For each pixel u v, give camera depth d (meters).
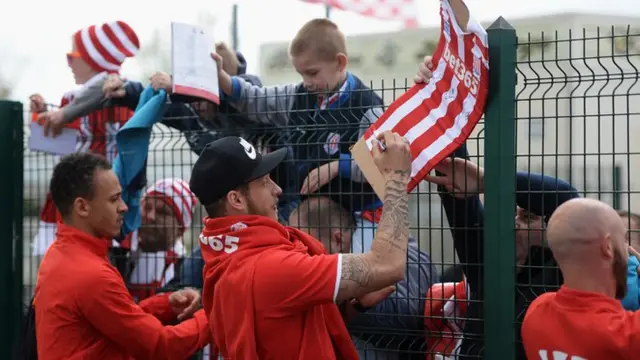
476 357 3.31
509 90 3.11
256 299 2.73
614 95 2.96
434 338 3.46
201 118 4.21
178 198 4.47
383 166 2.86
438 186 3.42
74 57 4.75
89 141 4.71
